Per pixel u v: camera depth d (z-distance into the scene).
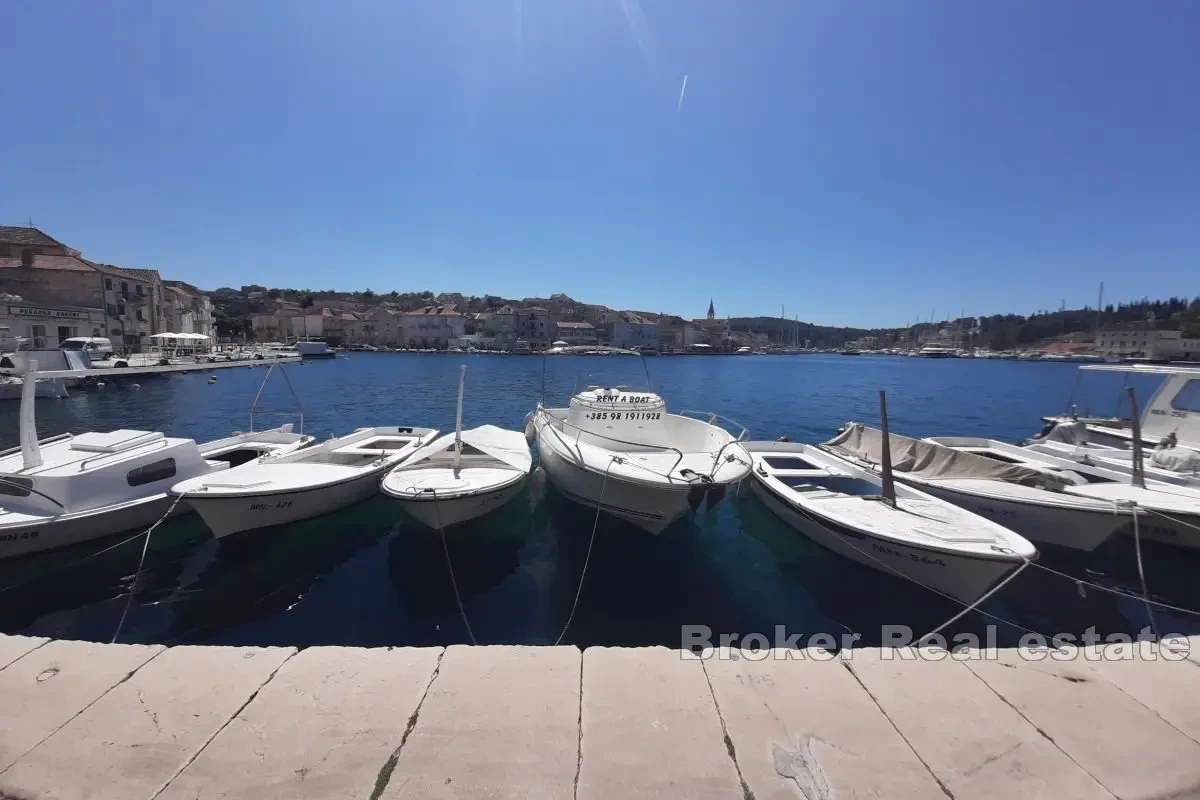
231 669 3.85
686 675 3.87
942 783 3.01
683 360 106.69
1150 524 8.88
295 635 6.74
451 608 7.42
